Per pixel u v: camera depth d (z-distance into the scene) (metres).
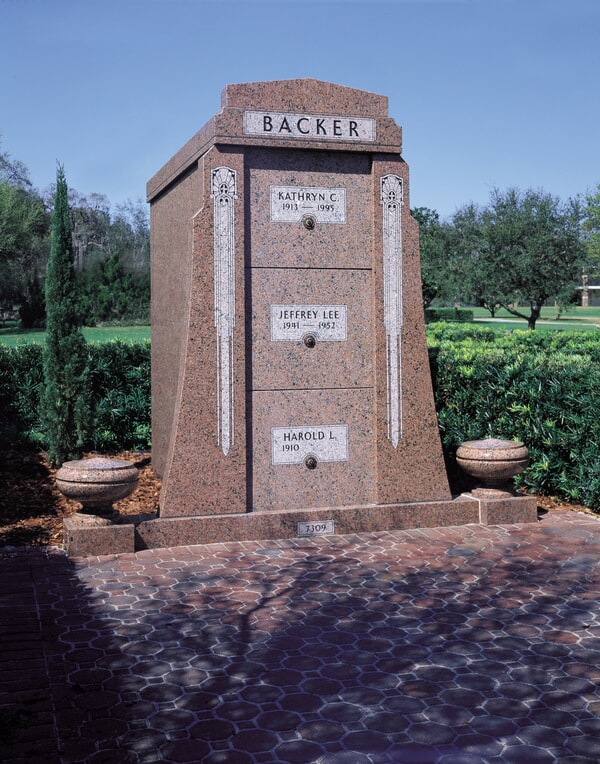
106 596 6.06
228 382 7.64
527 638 5.27
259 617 5.65
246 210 7.75
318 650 5.09
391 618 5.63
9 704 4.34
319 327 7.97
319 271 7.96
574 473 8.94
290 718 4.21
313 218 7.93
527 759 3.81
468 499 8.25
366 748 3.92
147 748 3.90
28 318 47.31
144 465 10.91
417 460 8.15
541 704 4.36
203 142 7.86
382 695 4.47
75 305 10.34
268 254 7.82
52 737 4.00
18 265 53.03
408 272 8.12
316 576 6.56
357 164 8.05
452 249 41.09
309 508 7.91
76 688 4.54
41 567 6.74
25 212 51.72
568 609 5.79
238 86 7.60
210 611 5.77
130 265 50.38
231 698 4.43
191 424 7.56
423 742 3.97
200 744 3.95
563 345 18.08
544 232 36.78
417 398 8.16
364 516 7.90
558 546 7.39
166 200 9.76
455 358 10.53
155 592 6.16
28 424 11.86
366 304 8.11
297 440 7.93
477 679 4.66
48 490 9.34
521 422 9.45
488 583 6.37
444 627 5.46
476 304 42.62
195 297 7.57
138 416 12.12
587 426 8.70
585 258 37.47
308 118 7.77
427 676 4.71
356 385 8.09
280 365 7.87
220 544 7.49
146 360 12.30
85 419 10.28
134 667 4.82
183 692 4.50
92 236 57.28
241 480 7.67
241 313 7.67
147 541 7.34
